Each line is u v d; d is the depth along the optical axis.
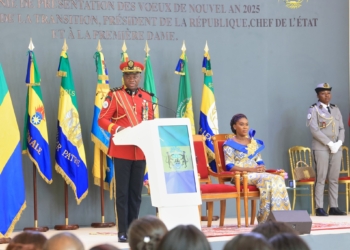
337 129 16.73
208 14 16.75
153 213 15.87
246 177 12.84
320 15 17.36
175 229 4.06
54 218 15.30
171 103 16.39
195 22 16.66
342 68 17.45
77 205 15.51
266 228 4.82
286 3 17.19
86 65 15.77
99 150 15.14
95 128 14.89
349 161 17.33
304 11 17.30
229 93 16.83
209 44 16.75
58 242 4.20
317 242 10.38
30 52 14.44
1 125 13.25
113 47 16.02
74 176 14.70
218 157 13.82
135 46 16.20
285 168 17.11
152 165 9.87
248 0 16.98
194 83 16.59
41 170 14.42
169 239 4.00
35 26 15.45
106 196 15.73
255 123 16.95
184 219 9.88
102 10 16.02
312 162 17.14
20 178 13.31
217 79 16.77
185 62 16.00
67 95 14.80
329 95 16.77
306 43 17.30
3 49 15.18
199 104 16.59
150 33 16.33
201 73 16.62
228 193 12.73
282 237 4.15
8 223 13.07
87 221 15.55
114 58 16.00
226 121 16.77
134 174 10.75
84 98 15.68
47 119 15.35
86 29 15.85
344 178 16.64
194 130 15.95
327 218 15.54
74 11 15.80
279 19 17.16
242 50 16.94
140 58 16.22
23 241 4.45
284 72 17.16
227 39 16.84
